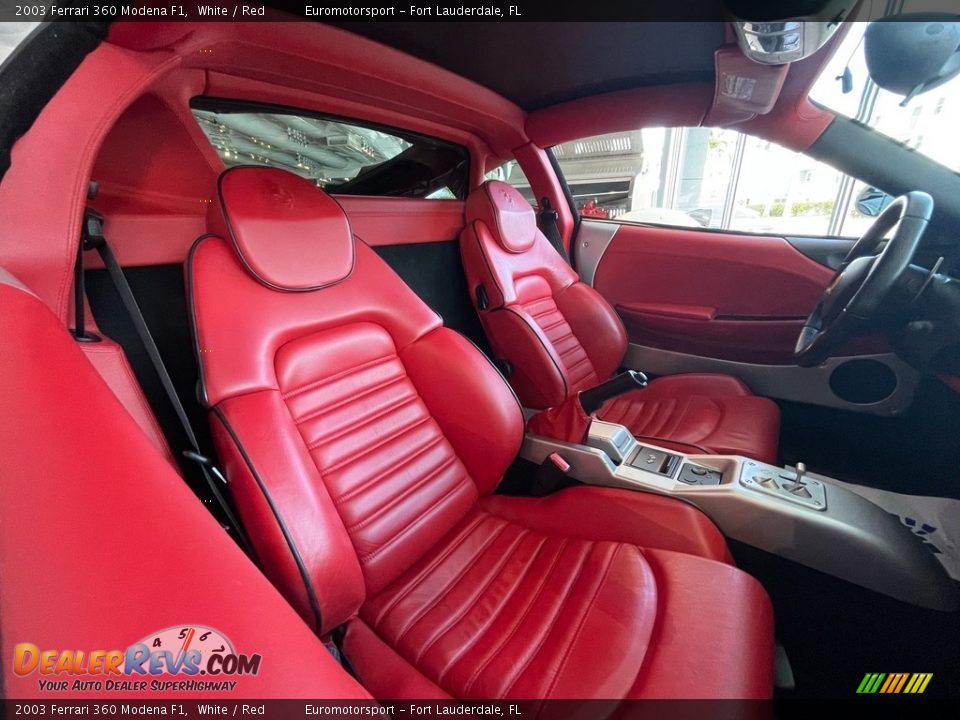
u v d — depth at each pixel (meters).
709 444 1.15
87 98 0.52
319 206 0.81
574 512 0.92
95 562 0.29
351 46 0.92
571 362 1.51
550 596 0.75
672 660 0.61
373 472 0.78
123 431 0.38
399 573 0.78
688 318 1.63
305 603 0.58
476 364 0.91
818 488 0.89
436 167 1.58
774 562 0.86
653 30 1.00
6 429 0.33
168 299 0.81
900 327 1.06
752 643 0.63
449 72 1.17
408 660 0.69
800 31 0.79
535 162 1.65
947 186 1.11
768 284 1.52
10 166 0.47
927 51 0.83
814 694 0.89
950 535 1.20
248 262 0.69
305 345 0.75
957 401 1.21
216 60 0.78
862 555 0.79
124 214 0.75
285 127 1.14
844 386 1.40
